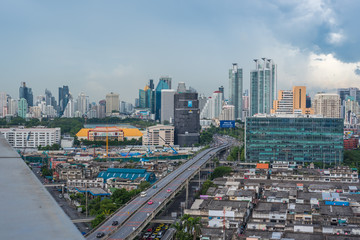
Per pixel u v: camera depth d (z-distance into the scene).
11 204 16.50
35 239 13.66
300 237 181.38
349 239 175.12
